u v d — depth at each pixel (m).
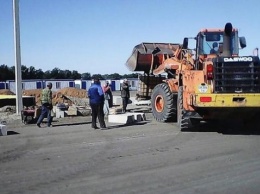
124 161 8.08
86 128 13.77
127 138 11.16
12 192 6.12
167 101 14.20
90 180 6.69
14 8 18.00
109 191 6.05
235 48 13.12
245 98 10.66
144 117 16.22
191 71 11.40
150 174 7.00
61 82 68.00
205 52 13.05
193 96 10.92
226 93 10.79
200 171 7.16
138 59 17.20
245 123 12.45
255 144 9.87
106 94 18.58
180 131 12.27
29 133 12.76
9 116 18.02
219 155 8.54
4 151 9.59
